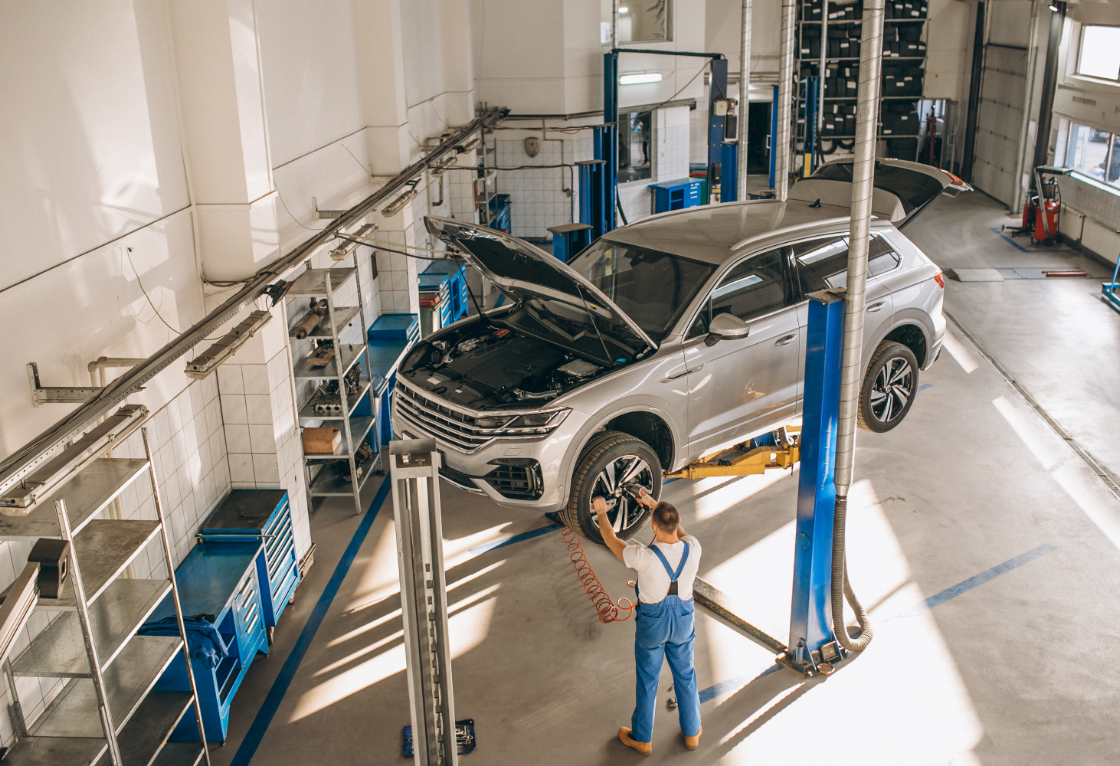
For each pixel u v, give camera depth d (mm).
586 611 5410
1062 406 8141
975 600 5375
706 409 5930
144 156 4594
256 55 5254
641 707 4160
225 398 5477
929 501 6559
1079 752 4164
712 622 5273
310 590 5742
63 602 3076
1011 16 16969
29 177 3645
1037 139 15484
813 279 6398
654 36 14211
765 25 18531
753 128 20828
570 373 5664
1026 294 11711
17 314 3557
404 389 6012
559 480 5340
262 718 4578
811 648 4820
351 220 6277
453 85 11500
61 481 2855
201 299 5281
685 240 6449
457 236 5727
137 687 3676
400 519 2654
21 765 3383
